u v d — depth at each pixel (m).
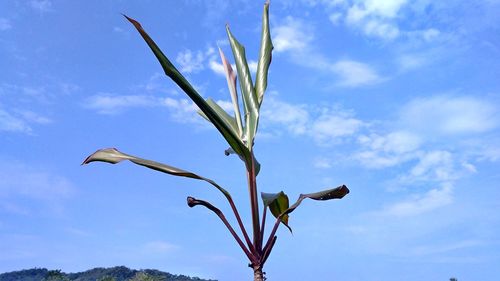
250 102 0.88
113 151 0.84
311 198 0.83
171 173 0.79
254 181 0.82
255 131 0.86
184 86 0.69
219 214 0.80
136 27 0.64
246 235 0.79
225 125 0.76
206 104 0.72
